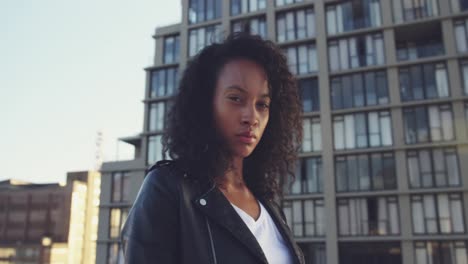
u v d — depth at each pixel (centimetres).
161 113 3469
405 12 3012
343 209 2809
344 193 2814
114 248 3378
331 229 2755
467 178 2600
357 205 2788
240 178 148
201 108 136
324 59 3058
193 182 121
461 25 2881
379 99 2905
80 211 7856
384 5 3050
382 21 3030
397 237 2653
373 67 2944
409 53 3111
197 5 3544
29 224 7700
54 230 7581
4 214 7831
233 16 3378
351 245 2764
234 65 133
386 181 2758
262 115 136
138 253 102
